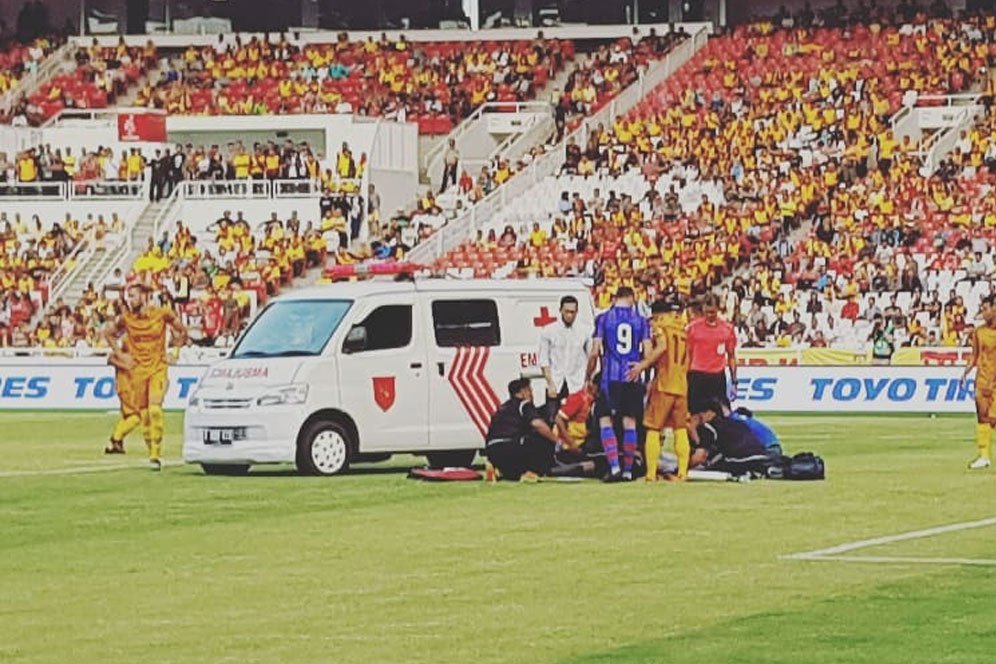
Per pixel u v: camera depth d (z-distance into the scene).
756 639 32.97
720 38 151.75
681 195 134.38
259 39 160.25
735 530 47.19
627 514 50.66
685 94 145.88
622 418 59.56
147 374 69.25
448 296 66.69
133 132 145.75
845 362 107.31
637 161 138.38
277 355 65.00
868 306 119.69
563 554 43.16
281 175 140.50
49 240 136.50
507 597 37.38
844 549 43.75
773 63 147.50
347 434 64.75
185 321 126.12
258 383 64.31
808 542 44.97
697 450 60.56
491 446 60.47
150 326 69.75
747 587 38.44
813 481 59.47
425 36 158.88
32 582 39.91
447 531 47.44
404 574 40.38
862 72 144.38
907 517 49.81
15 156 146.00
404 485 59.62
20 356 114.94
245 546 45.16
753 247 127.62
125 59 159.25
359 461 66.94
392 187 143.62
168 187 139.25
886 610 35.72
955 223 126.06
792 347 114.38
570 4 157.50
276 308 66.50
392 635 33.47
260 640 33.09
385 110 151.12
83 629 34.31
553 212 136.00
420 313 66.12
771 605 36.34
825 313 120.25
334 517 51.00
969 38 146.12
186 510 53.19
